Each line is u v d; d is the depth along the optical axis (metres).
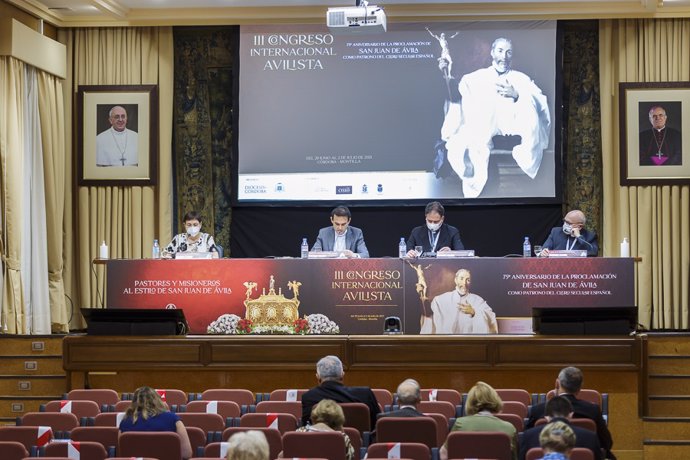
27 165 11.95
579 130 13.34
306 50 13.11
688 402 9.09
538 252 9.48
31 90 12.12
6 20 11.44
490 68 12.99
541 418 6.19
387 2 12.80
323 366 6.83
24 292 11.64
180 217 13.59
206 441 6.25
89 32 13.32
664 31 12.96
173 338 9.09
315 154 13.08
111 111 13.24
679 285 12.86
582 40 13.34
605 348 8.81
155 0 12.60
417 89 13.03
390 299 9.28
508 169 12.95
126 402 7.42
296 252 13.26
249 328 9.30
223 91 13.67
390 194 13.00
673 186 12.91
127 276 9.42
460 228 13.13
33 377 10.02
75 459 5.30
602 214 13.27
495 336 8.93
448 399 7.79
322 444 5.41
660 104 12.88
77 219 13.29
